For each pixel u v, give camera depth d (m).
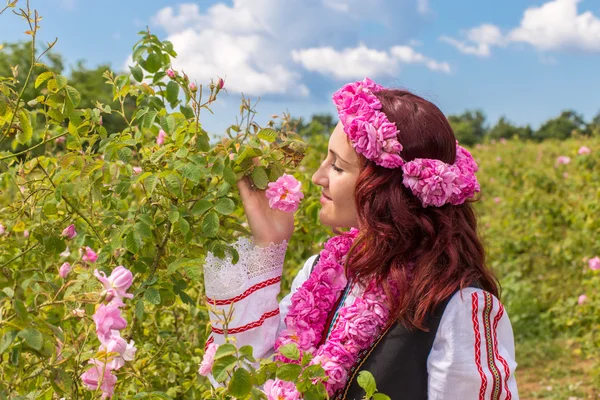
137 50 1.82
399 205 1.42
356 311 1.40
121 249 1.75
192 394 2.17
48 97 1.61
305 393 1.27
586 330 4.88
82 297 1.32
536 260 6.84
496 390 1.30
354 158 1.48
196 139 1.61
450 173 1.40
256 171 1.53
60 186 1.66
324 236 2.71
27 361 1.55
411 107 1.47
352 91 1.52
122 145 1.65
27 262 1.90
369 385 1.19
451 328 1.33
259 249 1.55
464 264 1.44
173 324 2.39
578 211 5.87
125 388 1.85
